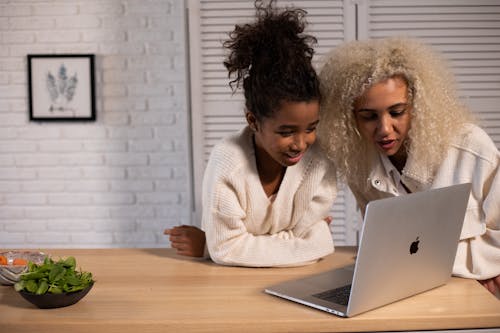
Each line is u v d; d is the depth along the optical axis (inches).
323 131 62.2
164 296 52.1
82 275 51.1
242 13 112.3
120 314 47.9
